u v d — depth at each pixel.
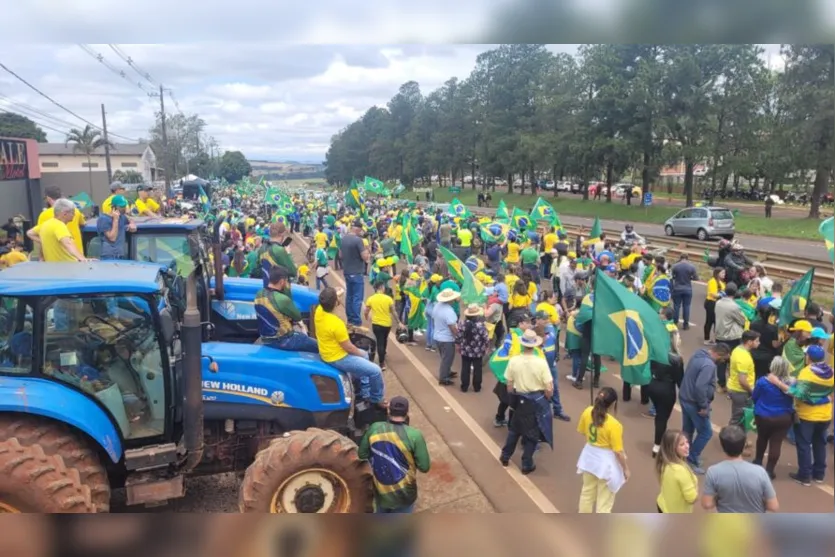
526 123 62.66
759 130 39.06
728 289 10.34
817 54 30.27
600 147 48.44
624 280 13.33
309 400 5.79
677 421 8.73
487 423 8.69
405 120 102.38
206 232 9.62
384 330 11.01
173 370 5.12
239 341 7.65
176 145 87.12
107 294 4.73
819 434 6.85
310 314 8.05
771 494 4.72
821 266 20.86
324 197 66.75
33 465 4.09
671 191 70.69
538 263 17.47
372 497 5.20
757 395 7.12
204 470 5.79
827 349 7.77
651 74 40.81
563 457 7.64
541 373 7.03
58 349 4.64
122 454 4.91
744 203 55.69
